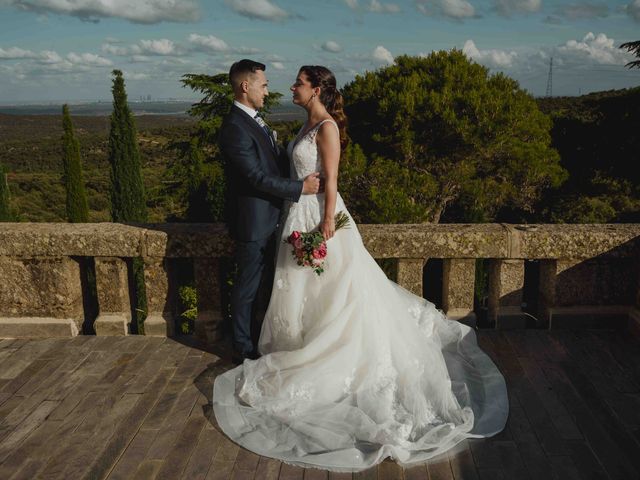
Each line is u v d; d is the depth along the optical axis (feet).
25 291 13.53
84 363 12.26
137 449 9.19
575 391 10.78
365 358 10.40
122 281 13.60
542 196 69.10
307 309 10.93
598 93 115.85
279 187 10.42
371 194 51.47
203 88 70.28
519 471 8.57
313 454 8.97
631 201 72.49
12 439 9.49
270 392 10.32
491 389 10.78
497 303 13.66
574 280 13.39
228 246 12.89
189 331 40.14
